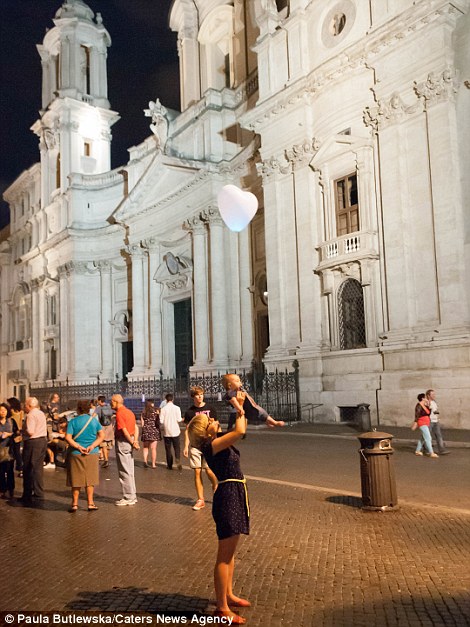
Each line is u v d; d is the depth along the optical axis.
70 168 43.88
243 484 5.20
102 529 8.23
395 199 19.81
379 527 7.63
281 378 23.02
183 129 33.12
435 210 18.72
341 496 9.59
